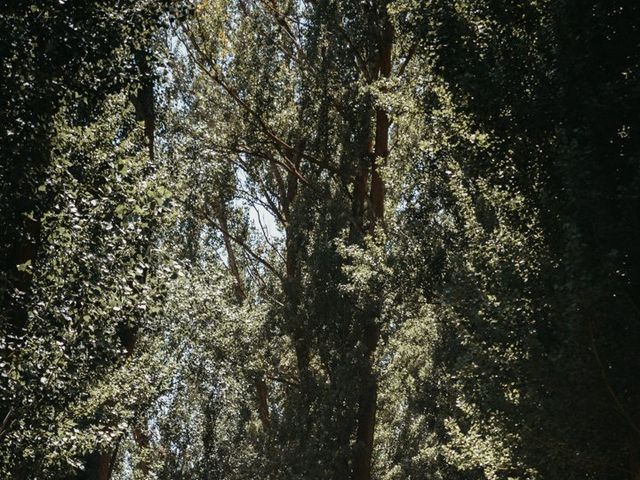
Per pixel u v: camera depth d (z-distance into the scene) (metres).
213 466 27.23
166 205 13.05
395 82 23.05
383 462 29.42
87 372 12.85
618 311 10.92
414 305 25.64
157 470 26.69
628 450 11.70
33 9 10.73
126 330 19.84
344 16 28.67
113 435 14.86
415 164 24.39
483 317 12.55
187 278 22.75
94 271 11.47
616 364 11.15
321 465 27.02
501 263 12.48
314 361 30.92
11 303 11.29
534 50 12.98
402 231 25.50
